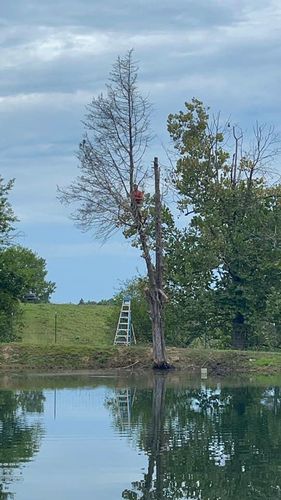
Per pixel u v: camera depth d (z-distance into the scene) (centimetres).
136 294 4566
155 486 1550
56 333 5266
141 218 3841
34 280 4438
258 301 4472
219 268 4478
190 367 3803
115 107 4019
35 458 1777
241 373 3706
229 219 4481
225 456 1792
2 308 4391
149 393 2948
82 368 3866
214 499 1458
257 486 1555
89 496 1479
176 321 4419
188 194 4466
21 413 2428
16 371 3809
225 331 4569
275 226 4394
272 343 4462
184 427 2162
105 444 1922
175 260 4397
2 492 1499
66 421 2270
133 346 4100
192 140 4434
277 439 1986
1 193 4409
